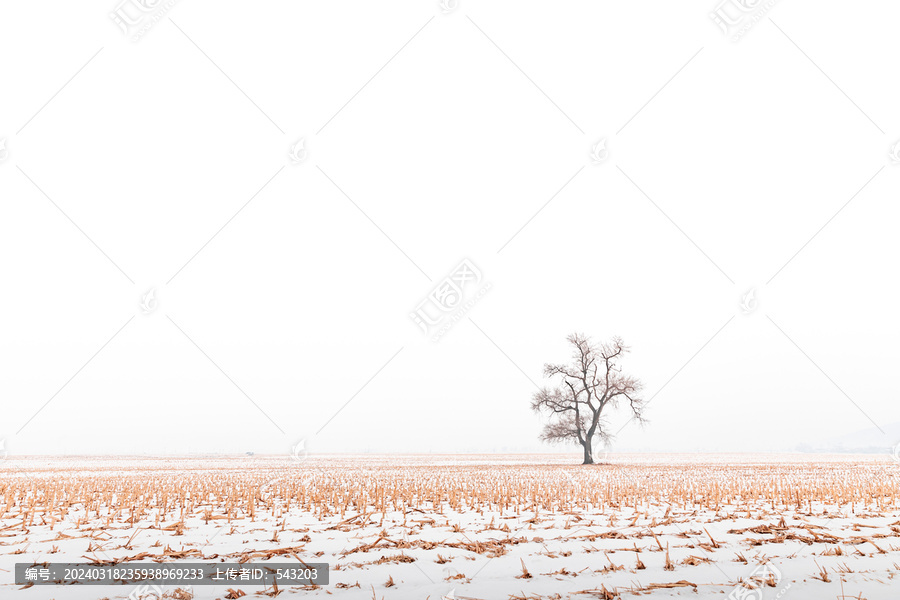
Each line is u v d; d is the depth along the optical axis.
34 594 6.63
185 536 10.23
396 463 54.19
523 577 7.14
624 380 50.94
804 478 25.64
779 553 8.36
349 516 12.64
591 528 10.76
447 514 12.93
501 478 26.06
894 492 16.97
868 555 8.20
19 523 11.72
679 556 8.22
